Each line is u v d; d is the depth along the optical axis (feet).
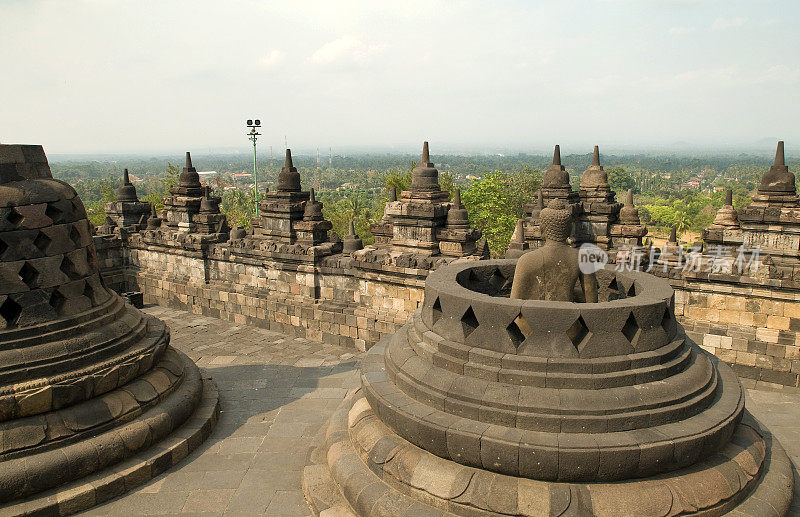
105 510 25.34
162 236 68.28
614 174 442.09
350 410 28.14
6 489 24.08
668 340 23.62
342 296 53.78
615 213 61.26
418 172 51.65
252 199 263.90
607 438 20.22
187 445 30.09
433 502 21.13
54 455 25.44
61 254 29.17
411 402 23.80
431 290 26.07
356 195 454.40
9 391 25.38
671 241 53.83
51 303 28.84
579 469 19.84
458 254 48.39
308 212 56.49
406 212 49.93
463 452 21.16
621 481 20.25
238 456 30.09
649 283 26.68
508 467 20.45
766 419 35.65
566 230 25.75
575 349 22.08
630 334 22.79
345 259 53.21
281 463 29.25
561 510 19.40
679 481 20.40
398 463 22.49
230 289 62.13
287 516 24.63
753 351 42.91
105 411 27.94
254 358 48.98
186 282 67.00
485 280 32.65
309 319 55.26
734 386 24.94
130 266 74.59
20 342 26.91
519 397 21.45
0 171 27.71
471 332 24.04
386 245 56.39
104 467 26.84
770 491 21.98
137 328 32.48
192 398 32.73
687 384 22.30
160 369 32.42
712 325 44.80
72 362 27.61
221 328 59.72
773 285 41.50
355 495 22.86
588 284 25.95
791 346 41.47
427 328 26.53
